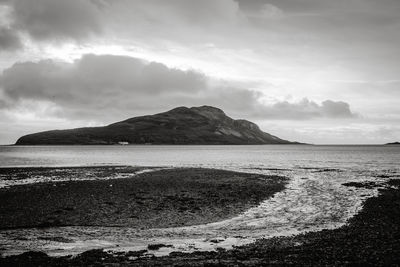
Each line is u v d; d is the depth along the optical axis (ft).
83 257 60.34
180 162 355.36
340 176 209.15
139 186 152.05
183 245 70.95
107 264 55.62
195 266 53.21
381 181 182.70
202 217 100.53
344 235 75.25
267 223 93.25
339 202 121.60
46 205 110.83
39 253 62.95
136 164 316.81
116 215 100.83
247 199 127.44
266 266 53.21
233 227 89.10
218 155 545.85
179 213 104.68
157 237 78.54
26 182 164.66
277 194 138.92
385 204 115.75
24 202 114.83
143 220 96.17
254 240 74.84
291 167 286.66
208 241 74.49
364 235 74.90
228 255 60.95
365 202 119.96
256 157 480.64
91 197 124.77
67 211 103.86
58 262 57.11
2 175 198.39
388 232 77.97
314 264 53.88
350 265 53.16
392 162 358.84
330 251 61.77
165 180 174.60
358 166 298.97
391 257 57.41
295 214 103.76
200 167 280.72
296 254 60.34
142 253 64.13
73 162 338.75
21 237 77.56
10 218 95.30
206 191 142.61
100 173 212.84
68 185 152.05
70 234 80.69
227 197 130.62
